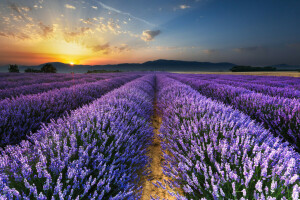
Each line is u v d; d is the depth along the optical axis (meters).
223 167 1.41
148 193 1.83
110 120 2.46
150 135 3.04
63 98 4.67
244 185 1.22
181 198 1.29
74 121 2.27
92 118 2.39
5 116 2.81
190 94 5.00
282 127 2.75
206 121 2.43
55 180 1.26
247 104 4.21
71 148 1.54
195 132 2.11
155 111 5.99
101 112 2.63
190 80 13.07
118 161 1.74
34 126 3.02
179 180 1.69
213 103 3.33
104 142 1.79
